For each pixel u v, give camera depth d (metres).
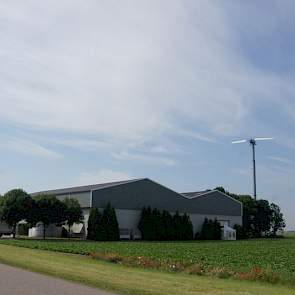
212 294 15.28
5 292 14.65
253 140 95.94
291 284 18.98
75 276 19.16
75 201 68.94
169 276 20.83
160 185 79.00
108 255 31.25
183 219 79.44
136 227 75.25
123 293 15.07
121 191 74.12
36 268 22.17
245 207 97.31
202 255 37.22
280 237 99.81
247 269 23.95
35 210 65.50
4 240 57.03
